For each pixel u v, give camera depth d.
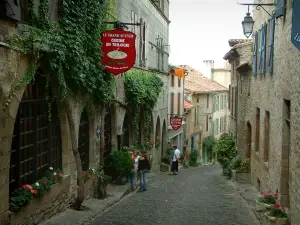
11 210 8.53
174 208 12.94
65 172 11.83
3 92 7.90
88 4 11.55
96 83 13.18
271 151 13.27
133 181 16.30
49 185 10.16
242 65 19.52
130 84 18.00
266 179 14.09
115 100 16.22
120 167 15.70
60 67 9.99
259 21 16.80
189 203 13.80
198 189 17.19
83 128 13.58
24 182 9.74
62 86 10.12
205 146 45.25
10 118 8.27
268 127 14.71
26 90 9.72
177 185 18.36
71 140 11.30
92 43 12.15
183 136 37.44
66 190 11.55
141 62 21.06
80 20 10.92
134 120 19.56
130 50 12.85
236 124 24.31
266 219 10.31
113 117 17.11
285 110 11.43
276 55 12.80
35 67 9.04
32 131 10.12
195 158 38.44
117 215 11.84
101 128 14.36
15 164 9.33
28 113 9.91
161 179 20.98
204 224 10.98
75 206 11.76
